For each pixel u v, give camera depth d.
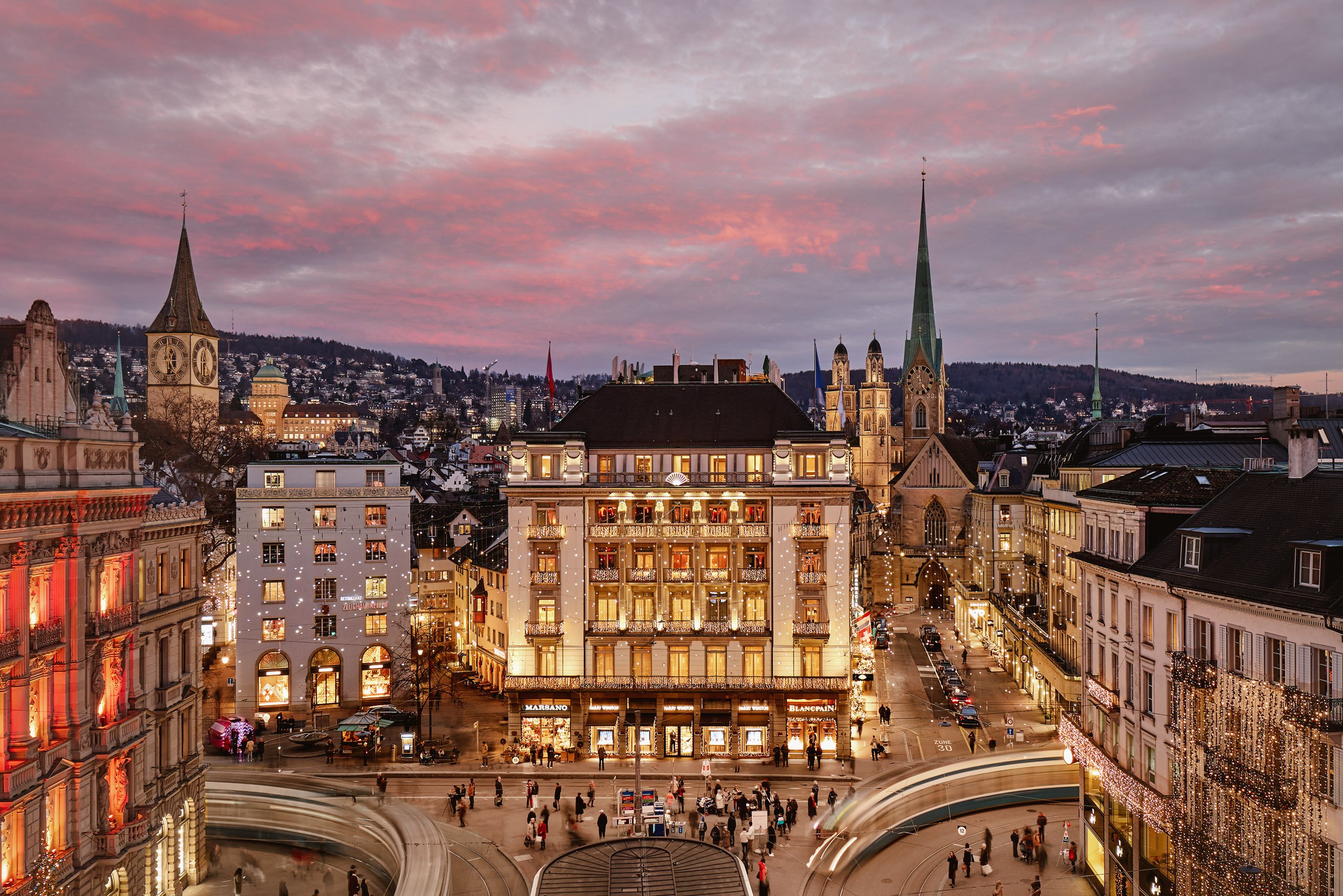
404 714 72.69
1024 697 85.94
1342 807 29.00
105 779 40.62
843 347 197.75
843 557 69.06
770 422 73.88
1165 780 40.50
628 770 64.81
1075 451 94.75
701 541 70.12
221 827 56.19
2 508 34.66
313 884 48.88
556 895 32.53
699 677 69.44
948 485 142.75
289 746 70.31
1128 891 44.31
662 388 77.12
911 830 55.56
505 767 65.31
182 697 48.75
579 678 68.94
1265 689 32.31
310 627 77.88
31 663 36.59
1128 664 45.47
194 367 189.38
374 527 79.81
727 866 35.31
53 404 89.88
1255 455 74.06
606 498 70.69
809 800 58.06
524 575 70.50
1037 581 95.38
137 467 45.72
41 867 35.22
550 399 84.44
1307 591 32.41
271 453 83.31
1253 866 32.38
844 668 68.88
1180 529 41.69
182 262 190.75
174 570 49.44
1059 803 61.25
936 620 136.25
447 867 43.41
